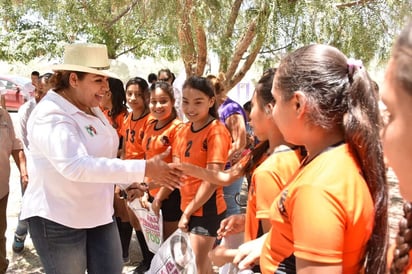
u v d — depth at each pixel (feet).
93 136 7.66
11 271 12.60
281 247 4.09
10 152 11.20
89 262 8.29
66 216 7.50
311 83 3.94
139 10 14.97
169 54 18.71
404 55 2.60
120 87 15.15
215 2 12.55
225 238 6.83
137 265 13.17
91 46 8.06
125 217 12.79
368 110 3.90
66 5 17.72
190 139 9.61
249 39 14.67
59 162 7.02
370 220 3.80
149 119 12.02
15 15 22.13
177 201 10.94
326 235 3.49
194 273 7.19
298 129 4.11
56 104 7.35
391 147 2.72
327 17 12.23
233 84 16.96
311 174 3.77
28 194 7.79
